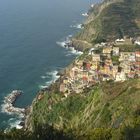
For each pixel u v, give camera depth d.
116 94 169.12
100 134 99.88
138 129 91.25
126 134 90.81
